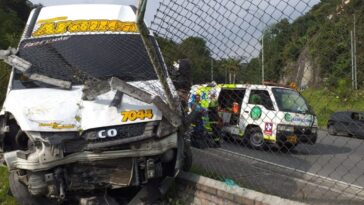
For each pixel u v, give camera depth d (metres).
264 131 11.80
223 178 6.60
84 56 6.44
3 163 5.88
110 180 5.43
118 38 6.73
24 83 6.08
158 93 5.79
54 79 5.87
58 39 6.72
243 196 4.96
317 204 5.71
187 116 6.02
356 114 5.84
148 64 6.39
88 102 5.49
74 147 5.23
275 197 4.76
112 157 5.29
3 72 9.65
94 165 5.36
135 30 6.90
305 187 6.51
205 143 8.52
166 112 5.36
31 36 6.88
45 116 5.26
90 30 6.85
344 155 8.37
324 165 7.67
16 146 5.52
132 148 5.32
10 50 6.07
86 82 5.46
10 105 5.55
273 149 9.70
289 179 6.95
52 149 5.14
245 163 7.91
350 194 6.20
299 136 8.63
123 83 5.25
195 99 7.25
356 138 5.93
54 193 5.29
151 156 5.46
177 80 6.15
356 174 7.78
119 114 5.34
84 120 5.29
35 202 5.72
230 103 12.16
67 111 5.36
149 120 5.36
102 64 6.35
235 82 4.81
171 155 5.64
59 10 7.29
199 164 7.43
